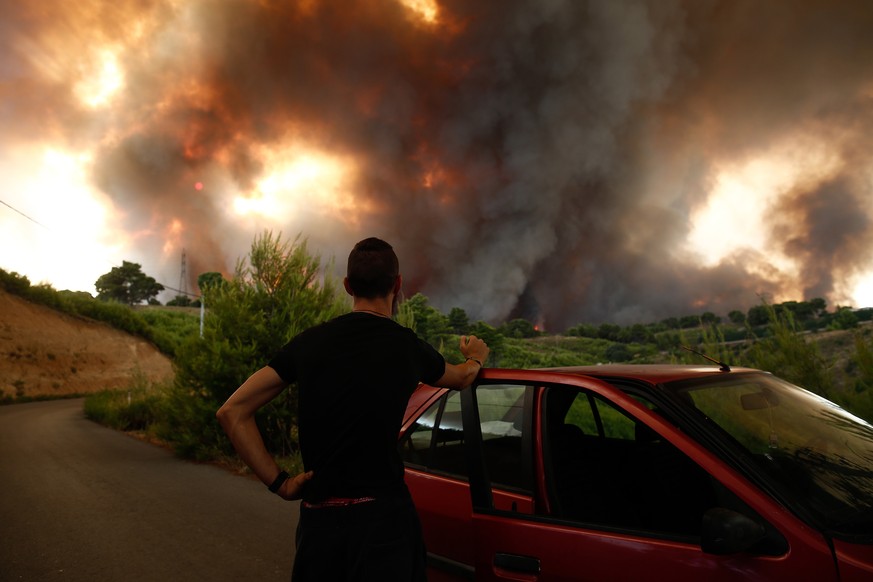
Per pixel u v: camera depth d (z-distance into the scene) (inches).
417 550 68.8
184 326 2792.8
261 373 70.5
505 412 97.2
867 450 86.2
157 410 554.3
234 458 346.3
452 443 101.7
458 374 83.4
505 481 92.6
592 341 4564.5
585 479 93.5
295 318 376.8
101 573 168.4
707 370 99.1
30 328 1609.3
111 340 1868.8
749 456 76.0
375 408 67.0
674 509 85.7
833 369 238.8
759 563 66.4
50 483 300.5
